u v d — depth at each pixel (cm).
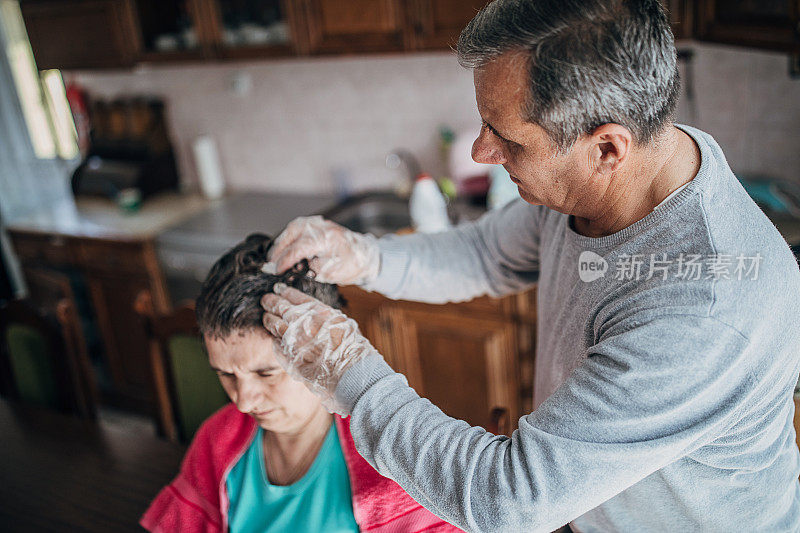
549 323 108
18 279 388
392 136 292
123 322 304
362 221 289
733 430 86
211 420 124
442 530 106
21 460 164
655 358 76
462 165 272
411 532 106
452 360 252
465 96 271
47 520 145
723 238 79
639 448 76
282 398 104
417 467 84
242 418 121
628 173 84
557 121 78
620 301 85
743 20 161
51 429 176
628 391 76
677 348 75
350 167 306
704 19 179
